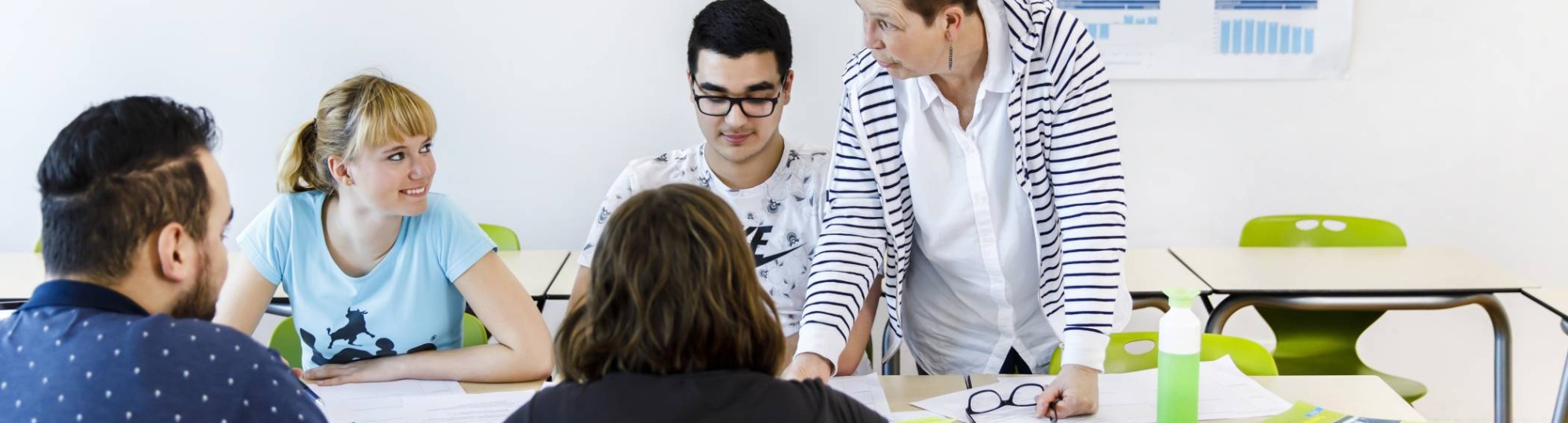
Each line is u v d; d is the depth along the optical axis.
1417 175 3.56
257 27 3.39
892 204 1.78
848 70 1.74
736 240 1.02
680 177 1.95
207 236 1.12
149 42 3.39
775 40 1.77
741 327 1.01
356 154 1.69
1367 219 3.16
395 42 3.43
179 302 1.11
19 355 1.06
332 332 1.86
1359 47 3.46
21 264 2.96
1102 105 1.63
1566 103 3.48
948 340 2.02
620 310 1.00
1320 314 2.98
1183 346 1.47
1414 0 3.43
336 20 3.40
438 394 1.72
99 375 1.02
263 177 3.49
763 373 1.05
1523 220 3.58
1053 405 1.60
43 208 1.07
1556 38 3.44
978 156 1.74
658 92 3.48
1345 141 3.53
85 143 1.05
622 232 1.01
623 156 3.53
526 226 3.59
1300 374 2.84
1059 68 1.61
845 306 1.71
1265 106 3.50
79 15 3.37
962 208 1.80
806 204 1.93
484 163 3.53
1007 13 1.61
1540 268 3.62
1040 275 1.82
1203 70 3.46
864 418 1.07
